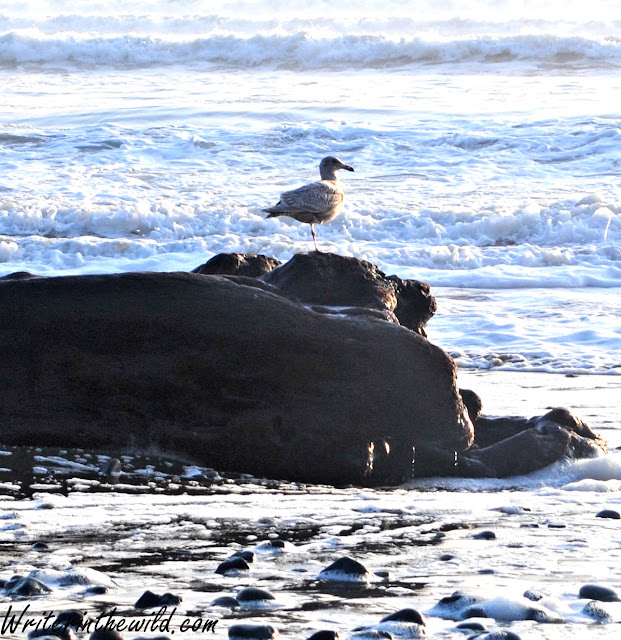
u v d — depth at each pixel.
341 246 52.59
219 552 15.05
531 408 28.12
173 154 71.88
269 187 63.41
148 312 21.62
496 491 21.36
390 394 21.72
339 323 21.91
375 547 15.47
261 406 21.39
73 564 14.24
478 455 22.64
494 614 11.85
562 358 35.00
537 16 131.50
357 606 12.31
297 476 21.27
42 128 78.25
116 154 71.69
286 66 111.62
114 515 17.22
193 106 86.00
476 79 99.62
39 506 17.72
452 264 51.31
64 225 56.78
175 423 21.47
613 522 17.30
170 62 114.81
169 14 145.12
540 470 22.61
